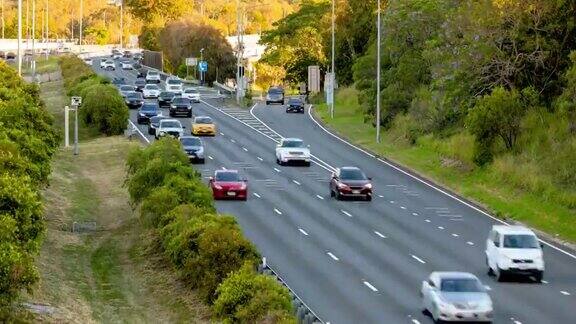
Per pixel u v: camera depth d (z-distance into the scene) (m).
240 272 37.22
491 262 46.84
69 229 54.50
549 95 79.94
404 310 39.72
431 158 82.06
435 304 37.84
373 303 40.72
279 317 33.75
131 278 44.91
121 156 80.25
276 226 56.84
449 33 87.50
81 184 69.12
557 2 79.38
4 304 31.80
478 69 83.44
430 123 88.75
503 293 43.50
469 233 57.12
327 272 46.16
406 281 44.94
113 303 40.47
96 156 81.31
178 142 62.75
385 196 68.56
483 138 75.50
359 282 44.41
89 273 45.50
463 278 39.09
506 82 82.12
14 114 55.00
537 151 73.12
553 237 57.84
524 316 39.44
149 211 49.97
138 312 39.31
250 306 34.69
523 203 64.88
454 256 50.81
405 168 80.56
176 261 43.28
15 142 48.34
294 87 186.50
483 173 73.50
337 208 63.53
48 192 64.06
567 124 74.62
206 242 41.22
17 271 30.56
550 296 43.12
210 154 84.94
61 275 43.69
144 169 56.06
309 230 56.06
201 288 41.06
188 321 38.00
